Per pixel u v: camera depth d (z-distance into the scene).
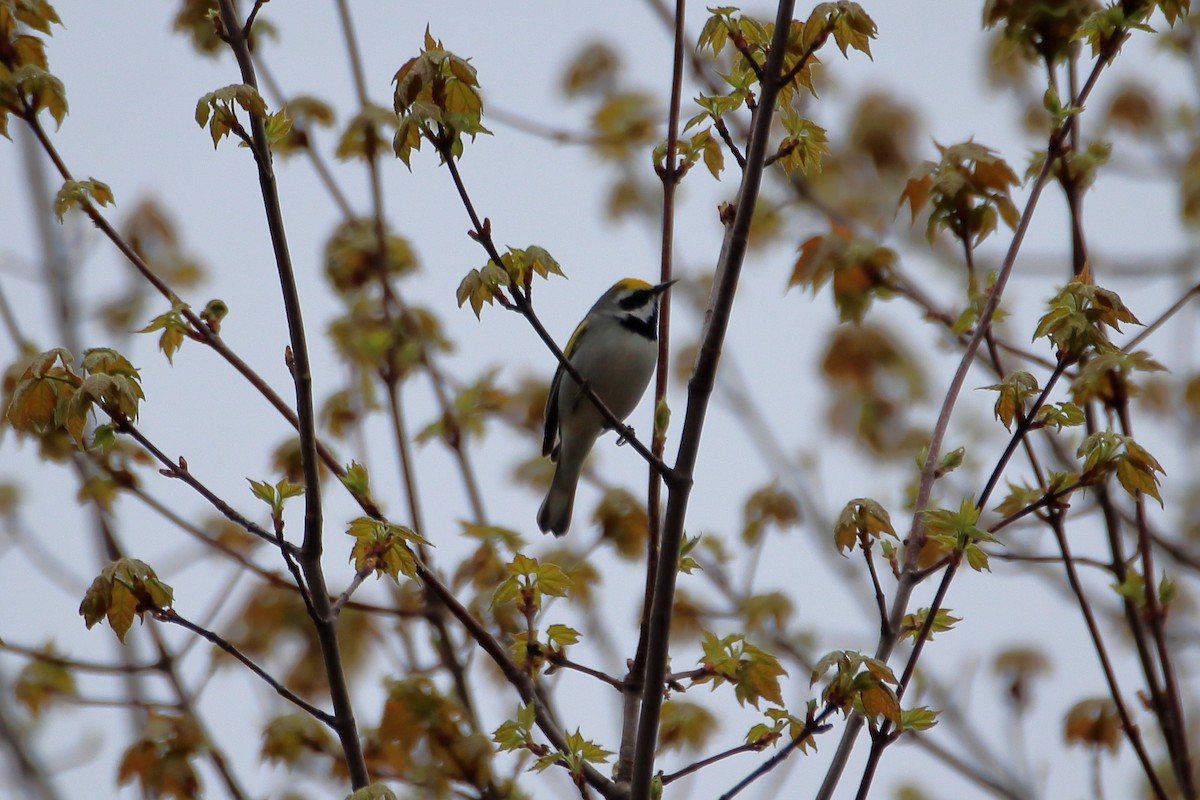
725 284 7.65
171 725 10.31
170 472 7.12
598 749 7.95
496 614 11.05
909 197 10.48
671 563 7.59
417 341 12.81
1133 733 8.80
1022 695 12.68
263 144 7.43
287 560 7.19
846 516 8.01
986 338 9.64
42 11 8.74
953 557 7.61
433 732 9.73
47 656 10.70
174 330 7.86
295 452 12.34
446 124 7.14
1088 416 9.41
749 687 8.05
